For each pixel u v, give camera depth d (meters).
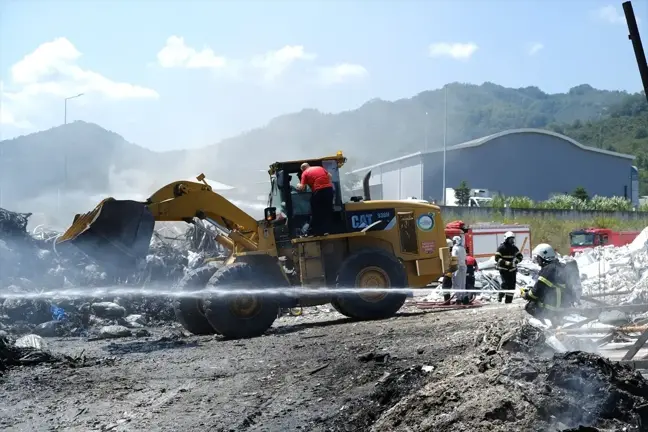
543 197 70.94
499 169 69.00
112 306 15.05
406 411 6.46
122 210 12.03
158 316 15.96
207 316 12.71
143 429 7.39
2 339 10.99
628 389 5.81
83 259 17.19
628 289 18.42
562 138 71.50
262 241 13.90
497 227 31.38
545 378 5.90
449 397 6.23
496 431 5.47
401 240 15.00
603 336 9.50
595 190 73.50
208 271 13.95
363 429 6.79
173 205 13.16
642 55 7.34
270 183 15.06
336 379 8.70
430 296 20.16
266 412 7.71
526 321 8.69
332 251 14.40
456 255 18.45
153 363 10.56
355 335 11.81
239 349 11.36
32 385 9.31
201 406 8.11
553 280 10.10
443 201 56.84
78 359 10.91
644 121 149.62
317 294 13.78
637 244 24.27
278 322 15.66
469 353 7.66
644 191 105.06
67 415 7.98
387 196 71.06
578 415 5.50
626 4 7.37
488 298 20.17
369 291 14.12
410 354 9.40
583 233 38.81
